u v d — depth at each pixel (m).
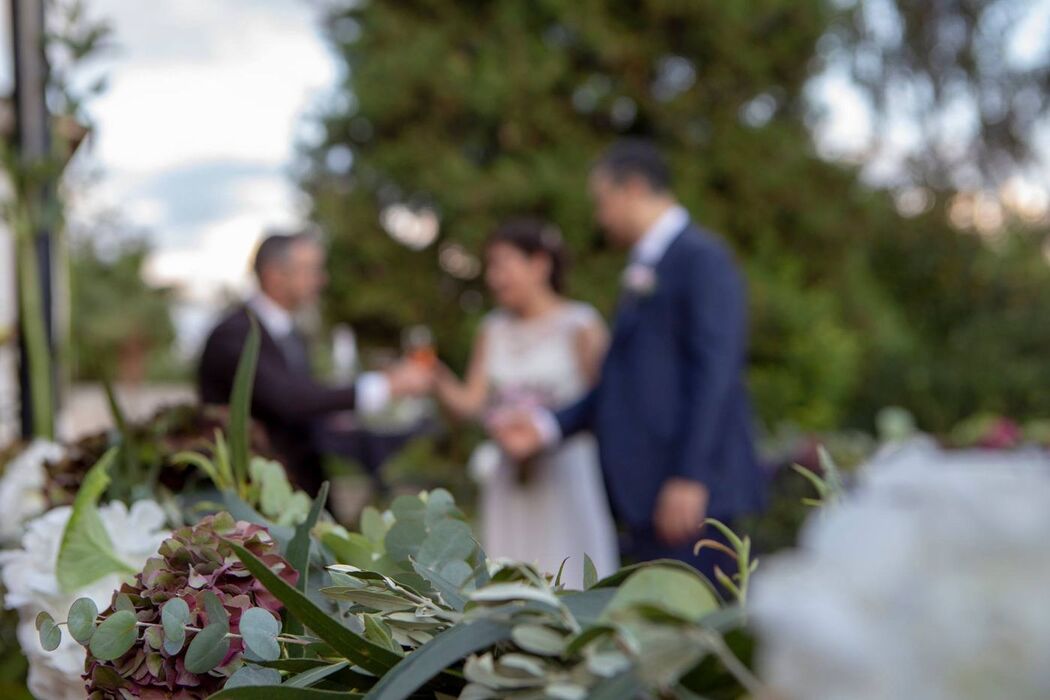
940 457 0.29
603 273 9.08
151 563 0.66
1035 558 0.25
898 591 0.26
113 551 0.80
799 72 9.99
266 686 0.50
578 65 9.83
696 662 0.35
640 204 2.57
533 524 3.48
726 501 2.35
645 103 9.66
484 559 0.63
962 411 7.93
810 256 10.04
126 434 1.05
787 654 0.27
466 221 9.25
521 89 9.48
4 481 1.23
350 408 2.99
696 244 2.49
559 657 0.40
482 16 9.95
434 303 9.66
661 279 2.47
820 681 0.26
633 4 9.77
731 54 9.62
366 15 10.03
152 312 14.48
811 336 8.96
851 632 0.26
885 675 0.25
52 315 1.91
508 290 3.68
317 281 3.20
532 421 2.84
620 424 2.46
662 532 2.34
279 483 0.91
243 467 0.91
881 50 10.94
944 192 11.11
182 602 0.61
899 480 0.28
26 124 1.75
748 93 9.83
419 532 0.68
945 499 0.26
